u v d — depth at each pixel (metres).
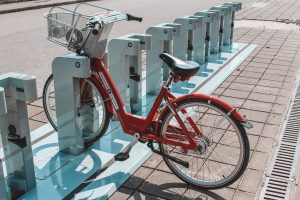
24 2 17.30
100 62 3.80
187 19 6.36
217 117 4.66
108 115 3.92
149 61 5.61
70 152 3.98
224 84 6.20
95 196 3.33
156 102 3.52
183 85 6.02
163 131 3.52
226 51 8.23
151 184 3.53
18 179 3.33
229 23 8.61
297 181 3.60
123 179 3.57
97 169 3.72
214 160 3.88
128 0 20.47
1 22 12.60
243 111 5.14
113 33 10.66
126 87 4.80
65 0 18.16
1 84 2.99
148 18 13.74
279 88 6.04
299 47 8.82
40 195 3.33
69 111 3.84
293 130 4.60
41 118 5.00
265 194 3.41
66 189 3.41
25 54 8.31
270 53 8.23
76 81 3.78
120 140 4.29
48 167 3.73
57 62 3.73
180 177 3.53
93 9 15.46
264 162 3.90
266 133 4.52
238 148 4.10
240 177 3.63
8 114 3.15
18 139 3.19
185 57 6.57
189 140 3.43
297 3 18.19
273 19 13.21
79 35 3.70
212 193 3.41
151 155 4.02
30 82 3.03
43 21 12.81
